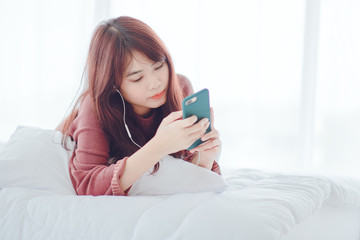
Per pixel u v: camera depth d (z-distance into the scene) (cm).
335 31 254
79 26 301
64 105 302
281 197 116
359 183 163
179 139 115
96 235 102
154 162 119
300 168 262
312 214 125
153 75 129
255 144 273
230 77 276
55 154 148
